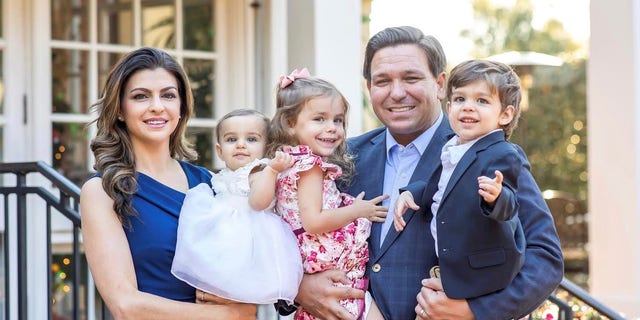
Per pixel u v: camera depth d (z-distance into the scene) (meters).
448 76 3.23
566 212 10.45
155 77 3.12
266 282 3.04
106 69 5.74
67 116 5.61
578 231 10.08
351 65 5.79
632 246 6.39
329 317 3.19
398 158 3.43
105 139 3.13
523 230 3.15
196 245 3.01
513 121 3.13
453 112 3.09
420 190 3.23
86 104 5.69
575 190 14.72
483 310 3.00
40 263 5.48
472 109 3.04
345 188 3.44
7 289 4.31
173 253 3.08
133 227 3.07
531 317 4.91
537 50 18.12
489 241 2.99
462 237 3.02
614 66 6.46
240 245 3.04
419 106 3.34
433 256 3.21
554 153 14.85
